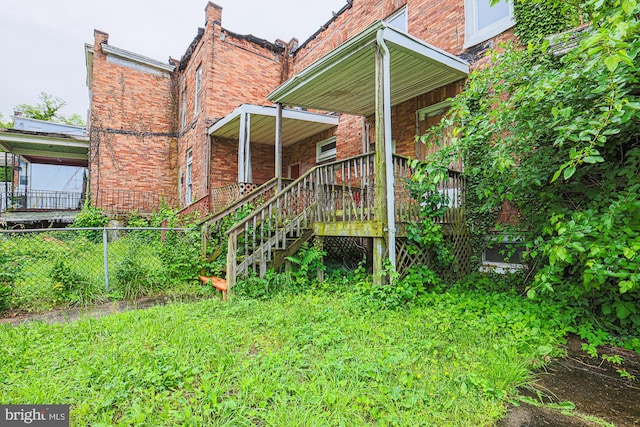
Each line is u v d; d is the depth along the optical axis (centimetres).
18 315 406
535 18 464
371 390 208
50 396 203
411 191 448
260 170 1116
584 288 320
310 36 1023
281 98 628
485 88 392
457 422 182
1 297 411
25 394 204
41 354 268
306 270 503
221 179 1041
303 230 521
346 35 862
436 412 189
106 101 1175
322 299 419
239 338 298
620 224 277
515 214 471
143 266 528
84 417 188
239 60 1071
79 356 263
